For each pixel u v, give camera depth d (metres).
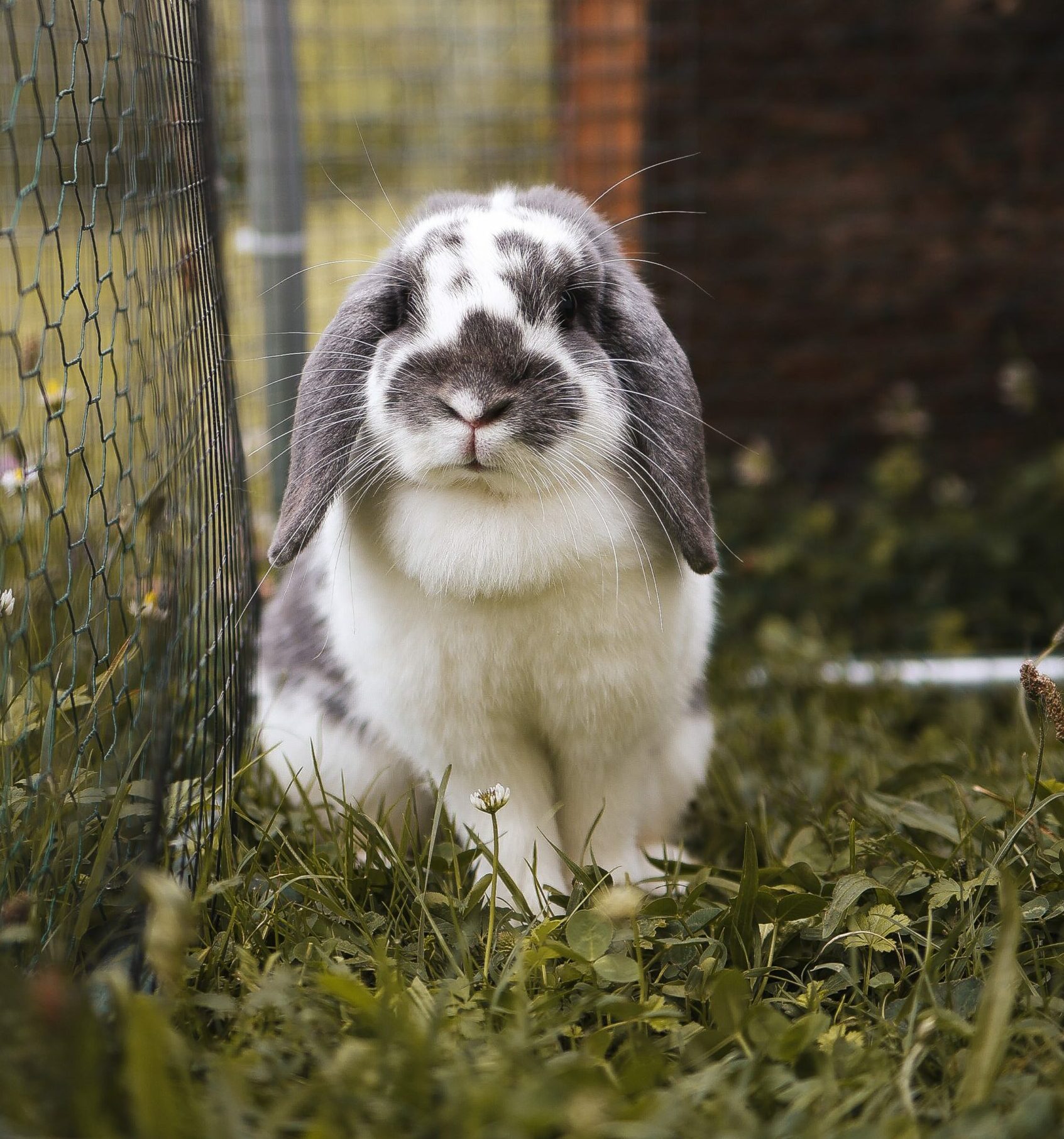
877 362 1.44
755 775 0.99
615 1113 0.66
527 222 0.84
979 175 1.40
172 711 0.77
